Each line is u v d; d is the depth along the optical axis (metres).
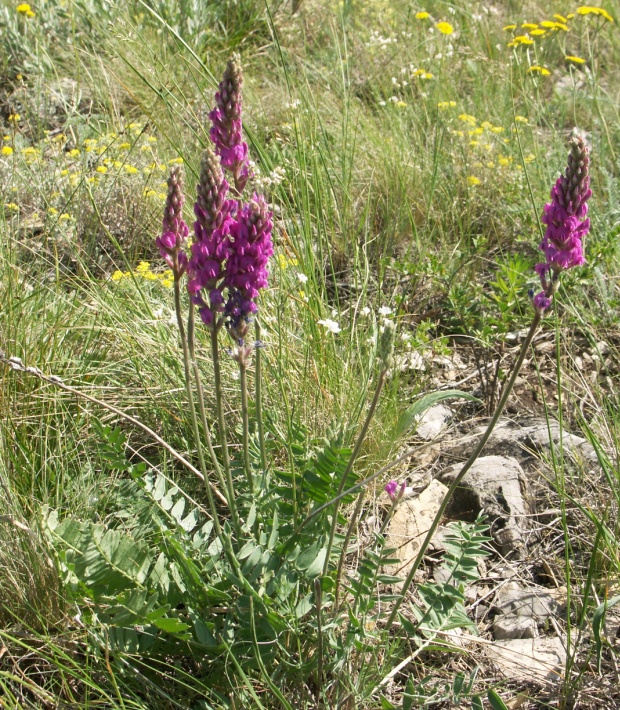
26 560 0.62
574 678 0.60
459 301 0.97
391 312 0.83
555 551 0.72
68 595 0.56
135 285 0.91
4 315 0.82
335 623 0.56
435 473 0.82
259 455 0.67
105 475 0.73
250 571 0.56
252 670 0.56
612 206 1.09
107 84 1.33
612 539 0.67
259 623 0.55
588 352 0.96
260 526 0.61
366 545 0.71
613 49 1.76
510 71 1.48
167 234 0.49
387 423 0.79
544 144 1.31
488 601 0.69
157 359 0.83
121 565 0.54
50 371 0.79
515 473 0.79
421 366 0.91
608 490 0.76
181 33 1.60
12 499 0.64
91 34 1.49
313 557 0.56
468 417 0.90
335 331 0.76
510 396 0.92
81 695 0.57
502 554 0.73
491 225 1.18
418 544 0.73
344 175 1.12
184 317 0.89
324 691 0.54
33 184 1.15
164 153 1.23
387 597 0.56
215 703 0.54
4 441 0.71
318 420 0.78
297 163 1.11
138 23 1.51
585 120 1.54
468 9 1.87
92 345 0.87
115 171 1.15
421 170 1.22
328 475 0.58
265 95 1.48
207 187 0.47
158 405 0.78
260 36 1.71
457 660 0.63
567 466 0.79
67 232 1.05
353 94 1.48
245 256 0.49
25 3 1.61
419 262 1.04
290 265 0.92
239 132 0.54
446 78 1.53
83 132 1.30
